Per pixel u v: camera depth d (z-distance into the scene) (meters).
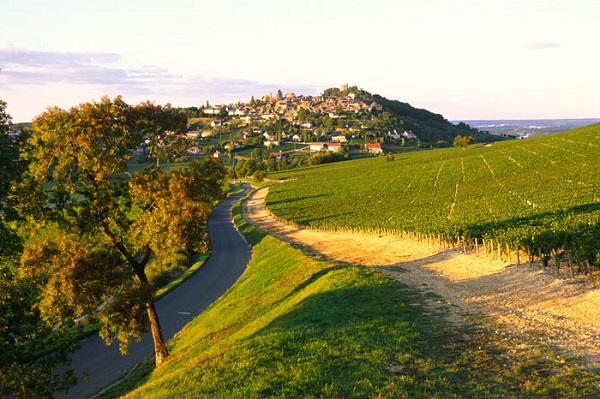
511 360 16.45
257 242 75.00
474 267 36.00
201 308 43.44
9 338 22.52
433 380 14.80
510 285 28.97
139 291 27.88
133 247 29.41
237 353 19.02
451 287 29.98
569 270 30.41
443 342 18.77
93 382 28.84
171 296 48.25
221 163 30.72
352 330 20.55
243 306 37.25
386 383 14.55
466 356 17.00
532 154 126.31
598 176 76.88
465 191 88.88
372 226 63.44
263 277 46.00
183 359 27.53
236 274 56.28
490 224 45.06
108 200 27.38
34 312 24.42
